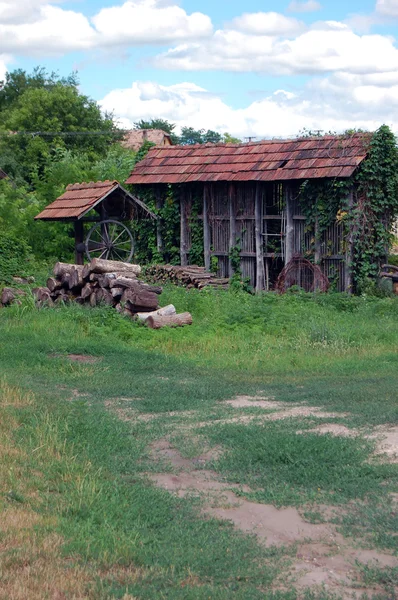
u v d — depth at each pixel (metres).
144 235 29.98
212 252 28.02
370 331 17.59
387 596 5.32
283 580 5.56
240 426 9.41
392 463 8.02
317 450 8.34
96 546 5.93
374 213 25.03
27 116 64.56
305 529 6.54
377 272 25.03
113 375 13.14
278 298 22.17
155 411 10.61
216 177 27.06
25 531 6.12
